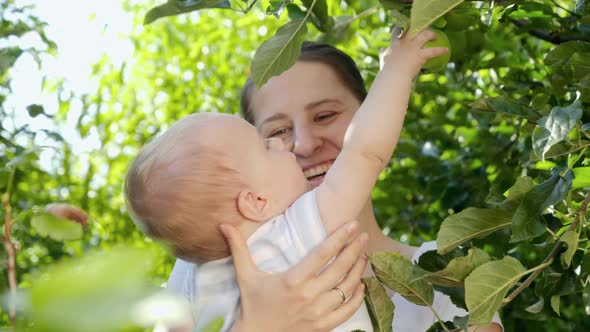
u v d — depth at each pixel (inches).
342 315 51.9
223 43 218.5
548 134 48.5
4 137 106.7
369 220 75.4
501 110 57.2
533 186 52.0
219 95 215.8
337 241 51.7
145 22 62.5
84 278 12.8
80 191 187.5
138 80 221.0
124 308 12.8
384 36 129.5
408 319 65.6
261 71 52.7
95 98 199.6
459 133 127.3
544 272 59.0
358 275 53.5
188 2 61.6
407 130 131.2
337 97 78.3
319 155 77.3
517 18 83.7
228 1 62.3
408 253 74.9
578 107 48.6
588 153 67.9
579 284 65.4
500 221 52.7
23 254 148.6
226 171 59.6
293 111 77.8
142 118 215.8
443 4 46.1
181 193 59.5
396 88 56.1
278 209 60.9
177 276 71.3
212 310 58.7
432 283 55.2
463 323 48.8
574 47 61.8
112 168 207.0
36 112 98.9
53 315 12.5
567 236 51.0
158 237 62.9
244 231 60.0
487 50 114.7
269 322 51.0
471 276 48.1
